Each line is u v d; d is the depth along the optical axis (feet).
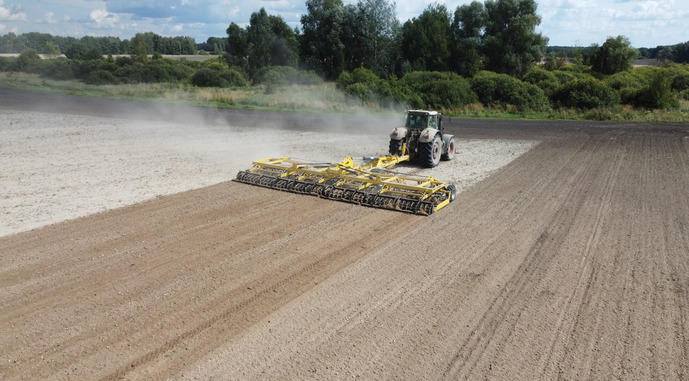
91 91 138.10
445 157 53.01
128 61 223.10
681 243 27.81
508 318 19.29
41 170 44.83
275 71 178.81
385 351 16.99
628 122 93.97
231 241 27.35
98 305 19.89
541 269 24.06
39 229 28.60
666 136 72.69
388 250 26.40
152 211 32.71
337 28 202.69
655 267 24.40
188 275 22.81
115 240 27.09
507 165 50.80
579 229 30.14
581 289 21.91
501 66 192.24
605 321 19.12
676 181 43.29
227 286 21.77
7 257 24.39
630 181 43.32
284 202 35.53
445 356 16.75
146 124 78.89
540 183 42.50
